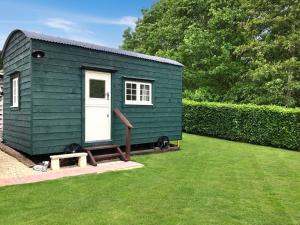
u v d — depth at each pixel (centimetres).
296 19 1534
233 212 488
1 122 1141
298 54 1617
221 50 1909
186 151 1110
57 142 788
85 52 852
